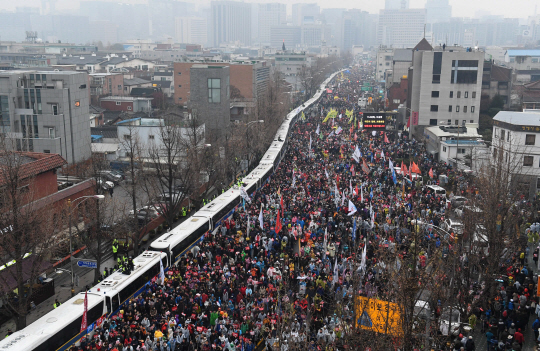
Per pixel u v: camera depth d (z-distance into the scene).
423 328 27.34
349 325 27.39
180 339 30.80
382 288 31.95
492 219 34.44
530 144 63.88
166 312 32.88
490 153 71.12
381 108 150.62
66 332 30.88
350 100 180.00
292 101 174.75
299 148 88.44
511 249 39.69
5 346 28.39
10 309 36.34
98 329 32.75
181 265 42.19
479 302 33.56
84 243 47.91
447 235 41.09
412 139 104.25
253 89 148.25
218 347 29.66
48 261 42.81
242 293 36.31
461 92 105.19
